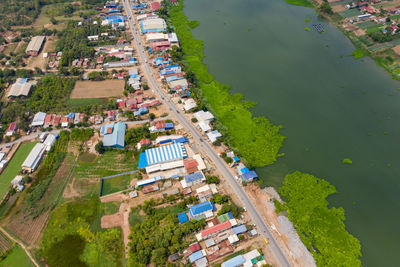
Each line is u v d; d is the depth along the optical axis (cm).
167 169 11088
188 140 12300
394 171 11531
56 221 9506
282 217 9862
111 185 10606
